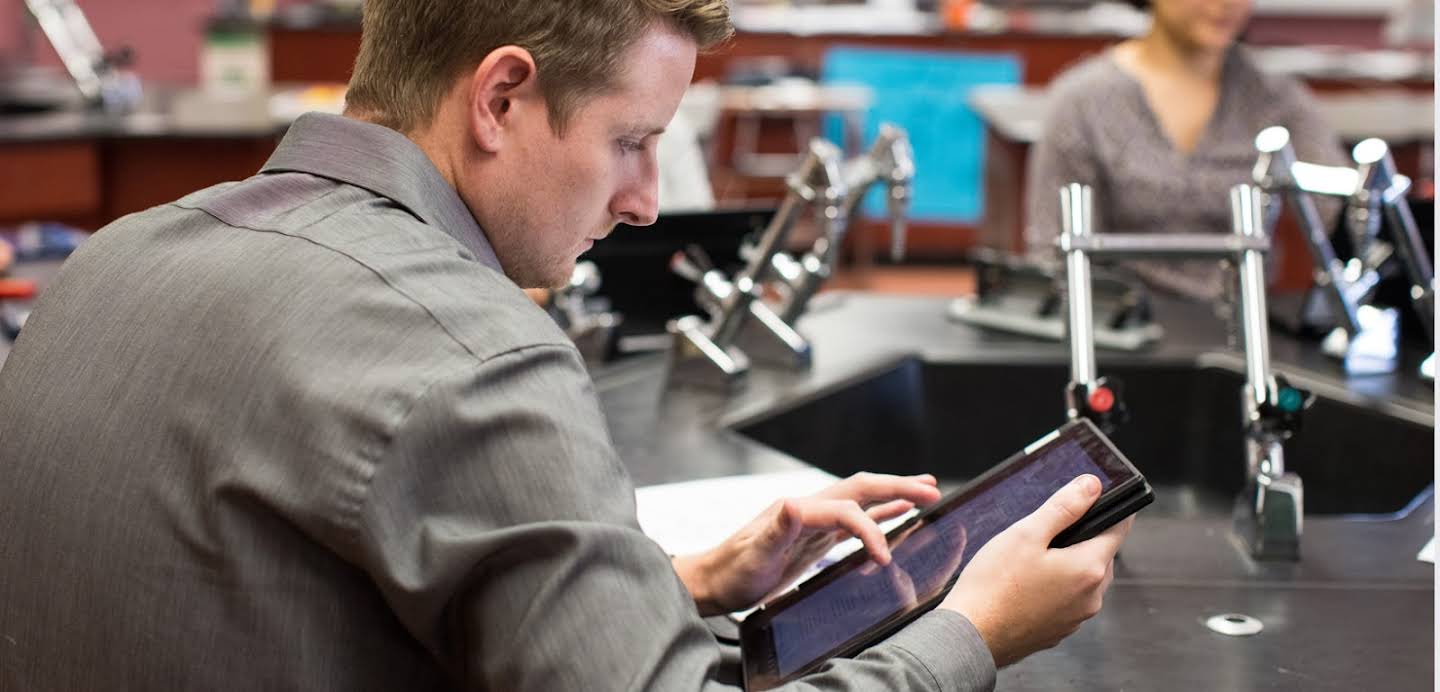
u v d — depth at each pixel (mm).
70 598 927
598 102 966
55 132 4219
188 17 8438
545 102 963
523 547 836
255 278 919
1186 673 1167
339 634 892
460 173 998
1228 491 2090
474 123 967
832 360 2121
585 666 822
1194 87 2908
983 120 5289
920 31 7016
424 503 854
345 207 962
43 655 940
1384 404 1890
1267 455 1429
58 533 934
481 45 957
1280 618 1272
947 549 1102
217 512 883
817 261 2051
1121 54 2980
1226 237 1496
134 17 8383
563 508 847
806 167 1947
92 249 1012
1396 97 5773
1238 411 2078
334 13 7289
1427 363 1988
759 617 1153
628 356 2186
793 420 1942
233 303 915
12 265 2791
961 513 1153
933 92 7059
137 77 8438
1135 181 2861
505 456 852
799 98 6242
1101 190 2918
